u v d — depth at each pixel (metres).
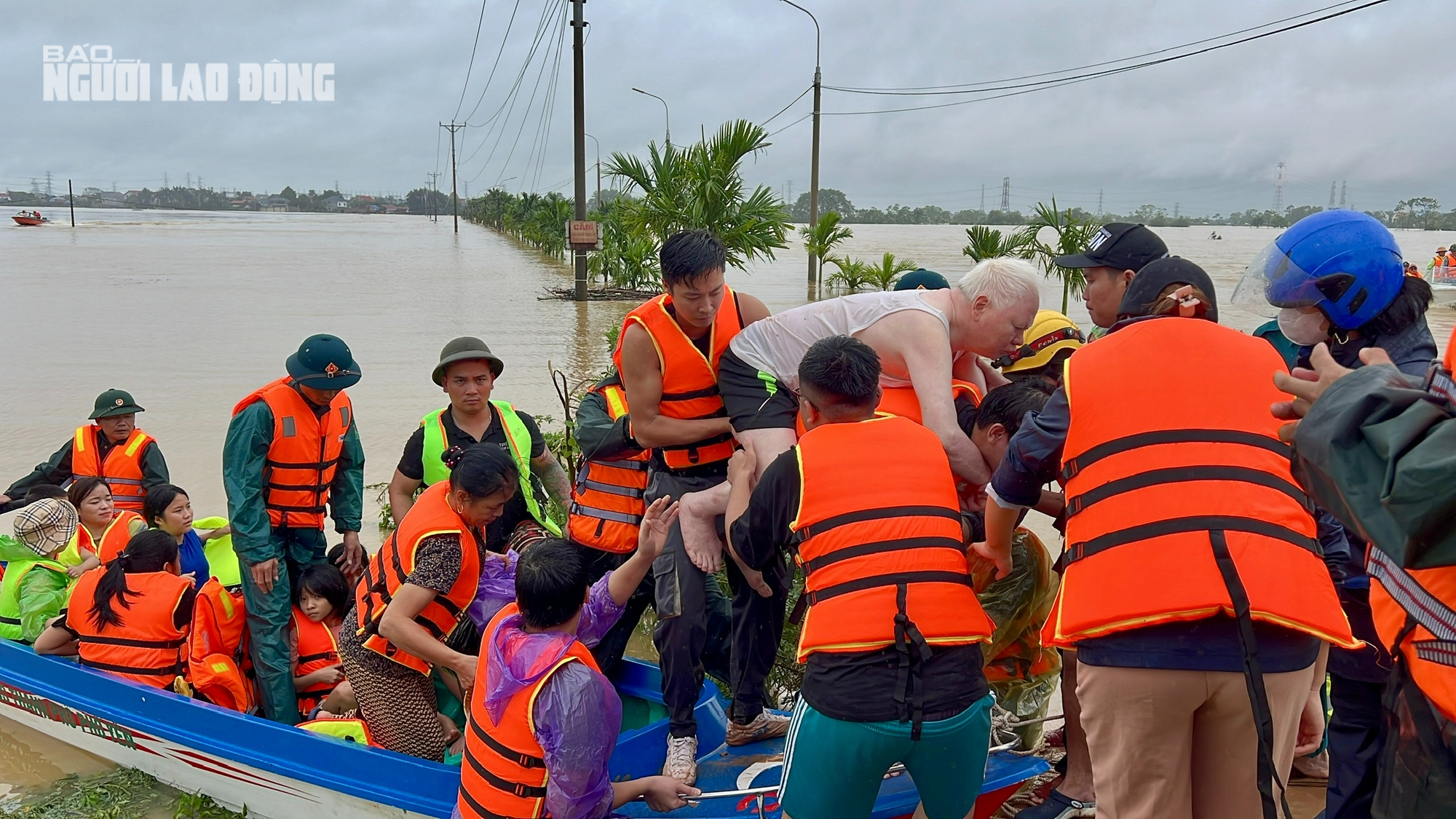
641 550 3.73
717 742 4.09
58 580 5.62
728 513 3.40
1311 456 1.76
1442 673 1.84
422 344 18.39
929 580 2.77
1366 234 2.90
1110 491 2.43
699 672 3.86
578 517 4.42
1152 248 3.39
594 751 3.14
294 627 5.21
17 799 4.76
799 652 2.87
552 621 3.25
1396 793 1.99
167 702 4.58
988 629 2.83
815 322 3.52
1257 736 2.39
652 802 3.55
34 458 10.36
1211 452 2.39
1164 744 2.43
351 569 5.46
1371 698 2.97
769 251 18.09
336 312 23.86
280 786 4.22
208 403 12.81
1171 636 2.36
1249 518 2.33
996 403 3.26
